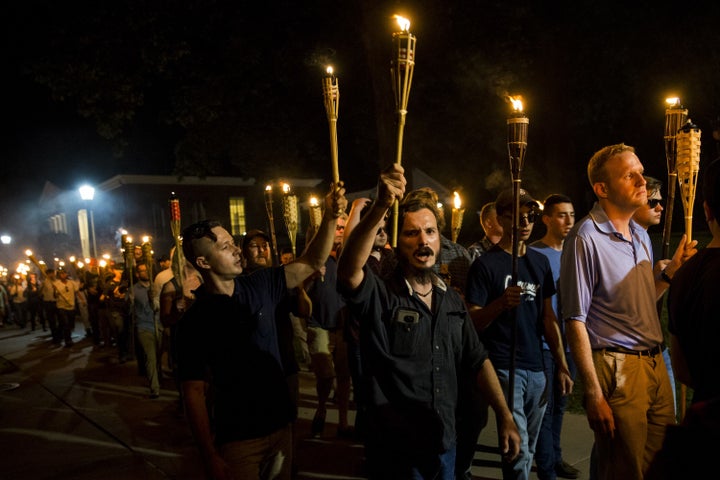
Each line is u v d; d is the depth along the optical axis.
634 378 3.05
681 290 2.19
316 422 5.88
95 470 5.51
